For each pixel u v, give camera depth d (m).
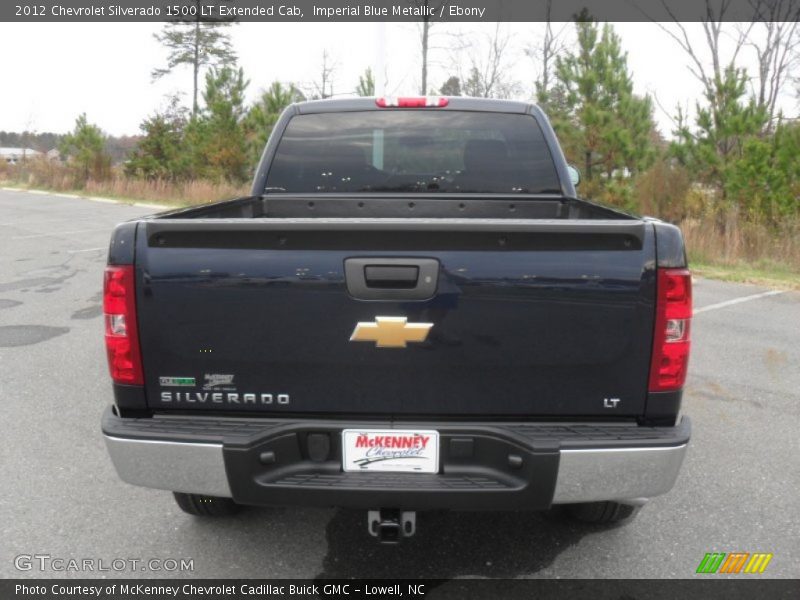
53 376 5.79
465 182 4.48
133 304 2.53
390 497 2.46
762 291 9.54
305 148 4.49
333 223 2.40
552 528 3.41
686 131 13.55
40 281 10.16
